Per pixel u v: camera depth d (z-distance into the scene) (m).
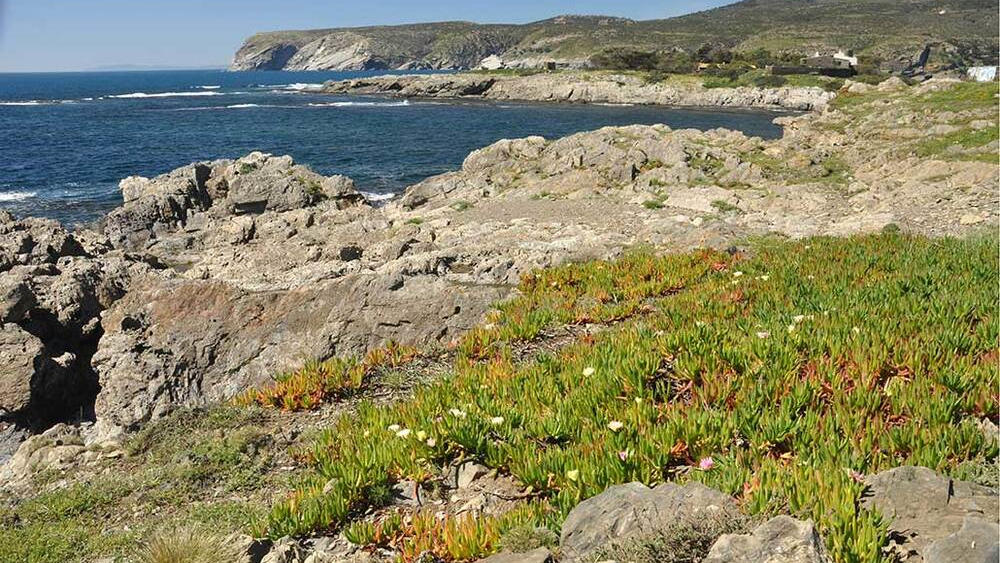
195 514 7.81
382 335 14.43
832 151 50.22
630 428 7.77
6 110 126.69
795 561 4.34
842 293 13.76
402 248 29.33
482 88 170.25
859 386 8.45
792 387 8.59
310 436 9.98
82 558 7.28
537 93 160.25
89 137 83.06
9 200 46.81
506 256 26.17
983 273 14.98
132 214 36.97
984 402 7.79
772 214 33.75
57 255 26.12
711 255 19.75
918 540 5.07
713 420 7.71
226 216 39.12
